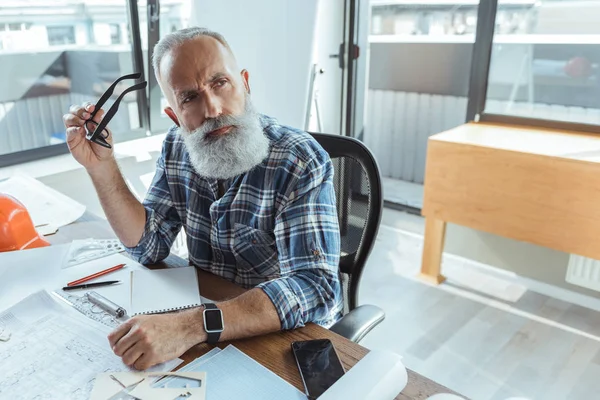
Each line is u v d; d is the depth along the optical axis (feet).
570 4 7.30
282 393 2.13
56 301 2.83
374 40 11.03
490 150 6.40
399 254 8.59
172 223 3.69
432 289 7.43
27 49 6.34
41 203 4.44
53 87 6.72
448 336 6.31
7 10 6.04
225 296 2.97
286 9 7.77
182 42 3.03
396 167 11.82
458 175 6.80
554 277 7.17
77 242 3.66
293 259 3.00
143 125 7.77
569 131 7.20
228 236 3.40
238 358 2.37
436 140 6.88
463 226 7.45
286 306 2.63
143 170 7.14
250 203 3.29
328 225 3.07
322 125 9.48
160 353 2.30
